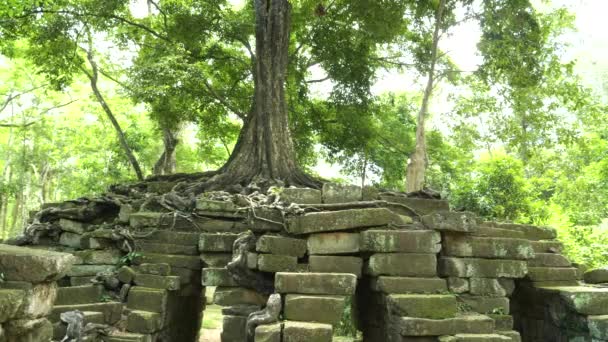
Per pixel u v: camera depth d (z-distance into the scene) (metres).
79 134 25.84
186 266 8.84
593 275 8.80
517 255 7.71
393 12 15.57
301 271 7.46
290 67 17.91
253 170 11.61
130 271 8.48
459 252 7.61
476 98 17.61
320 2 16.05
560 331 7.71
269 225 7.96
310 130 19.25
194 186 11.09
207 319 17.31
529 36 15.38
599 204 18.69
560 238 14.54
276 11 12.37
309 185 11.43
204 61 17.61
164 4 16.66
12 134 27.70
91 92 23.38
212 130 19.14
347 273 6.92
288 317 6.46
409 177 15.86
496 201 14.77
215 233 8.92
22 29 15.10
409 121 22.89
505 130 17.53
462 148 19.61
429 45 17.67
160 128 18.34
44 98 25.55
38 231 9.84
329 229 7.49
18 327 3.85
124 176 23.30
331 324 6.36
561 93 15.74
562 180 19.39
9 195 25.95
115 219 9.93
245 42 16.69
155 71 13.97
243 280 7.73
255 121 12.21
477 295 7.52
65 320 6.99
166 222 9.40
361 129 18.64
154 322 7.68
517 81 15.45
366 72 18.08
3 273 3.93
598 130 19.80
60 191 33.16
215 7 16.31
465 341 6.24
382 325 7.66
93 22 16.14
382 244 7.23
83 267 8.92
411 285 7.02
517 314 9.09
